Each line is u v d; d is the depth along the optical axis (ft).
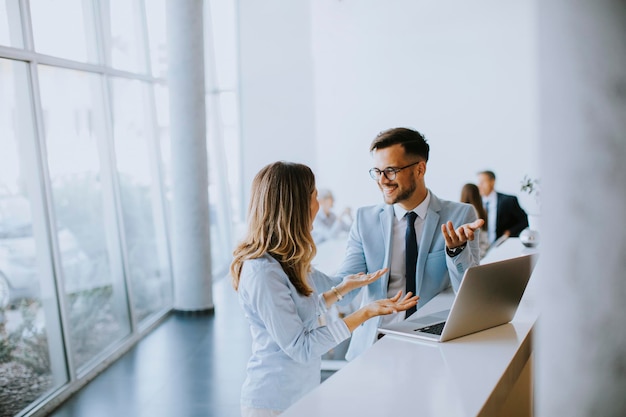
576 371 5.19
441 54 28.19
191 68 21.75
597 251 5.08
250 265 6.57
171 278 24.17
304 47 32.48
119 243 19.71
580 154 5.10
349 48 29.50
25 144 14.69
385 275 8.63
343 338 6.52
